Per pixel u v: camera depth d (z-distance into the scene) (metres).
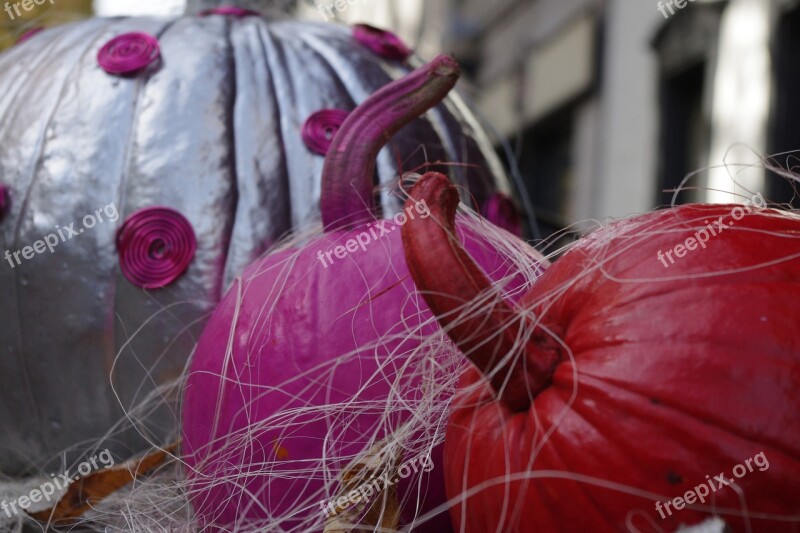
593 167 3.17
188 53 0.77
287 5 0.97
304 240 0.64
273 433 0.55
